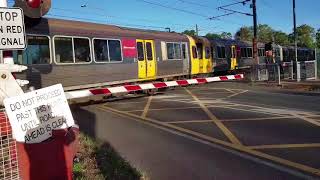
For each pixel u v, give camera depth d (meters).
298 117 12.20
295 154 7.96
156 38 21.38
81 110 14.38
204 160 7.66
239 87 24.16
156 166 7.28
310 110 13.87
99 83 17.08
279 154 7.98
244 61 34.09
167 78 22.77
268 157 7.78
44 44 14.34
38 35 14.08
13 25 6.03
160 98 18.08
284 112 13.35
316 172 6.85
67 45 15.39
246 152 8.19
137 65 19.55
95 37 16.86
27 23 8.39
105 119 12.35
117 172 6.57
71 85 15.57
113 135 9.95
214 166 7.27
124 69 18.59
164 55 22.05
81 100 15.74
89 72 16.44
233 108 14.41
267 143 8.90
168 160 7.67
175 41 23.44
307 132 9.94
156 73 21.23
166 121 11.86
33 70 13.77
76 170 6.41
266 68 27.59
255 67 28.16
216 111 13.67
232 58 31.86
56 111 5.52
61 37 15.11
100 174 6.37
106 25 18.08
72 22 16.05
